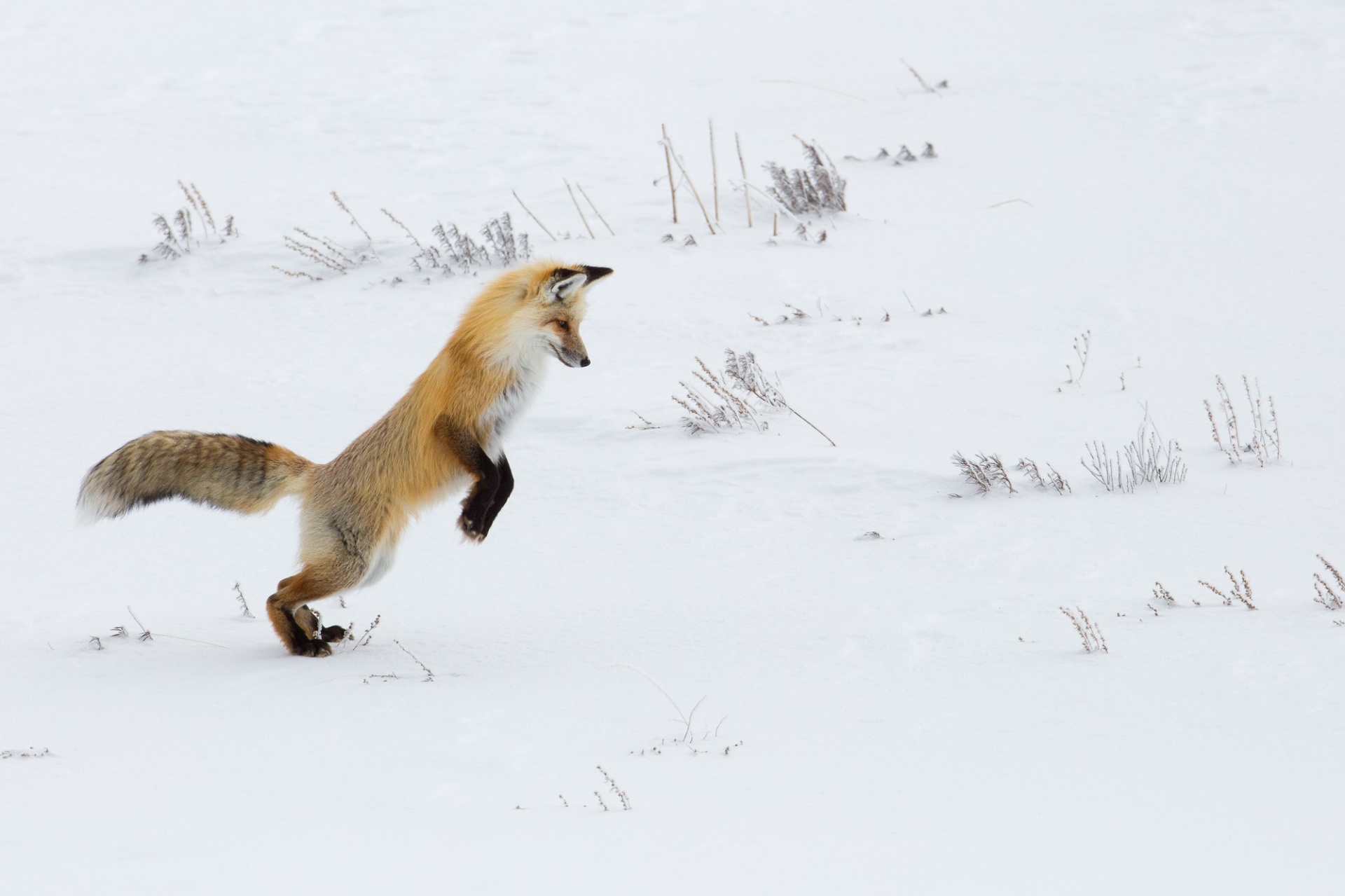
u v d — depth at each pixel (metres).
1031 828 10.03
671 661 15.63
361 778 12.00
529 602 18.67
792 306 32.53
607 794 11.45
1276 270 32.62
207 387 29.38
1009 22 60.31
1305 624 15.32
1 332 33.91
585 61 58.84
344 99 55.25
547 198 42.78
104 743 13.09
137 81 58.84
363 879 9.09
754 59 58.00
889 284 34.31
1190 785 10.91
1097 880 8.67
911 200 41.03
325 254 38.59
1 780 11.95
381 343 32.00
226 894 8.81
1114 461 22.91
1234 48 52.72
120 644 16.88
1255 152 41.75
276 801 11.41
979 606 17.03
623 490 23.27
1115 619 16.09
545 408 27.41
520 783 11.82
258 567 20.86
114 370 30.98
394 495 17.25
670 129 49.81
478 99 54.47
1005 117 47.97
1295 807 10.18
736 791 11.38
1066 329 30.33
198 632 17.58
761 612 17.42
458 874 9.22
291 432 26.61
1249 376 26.53
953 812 10.56
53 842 10.26
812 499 22.25
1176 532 19.58
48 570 20.55
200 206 43.44
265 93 56.44
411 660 16.16
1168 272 33.38
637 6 67.06
